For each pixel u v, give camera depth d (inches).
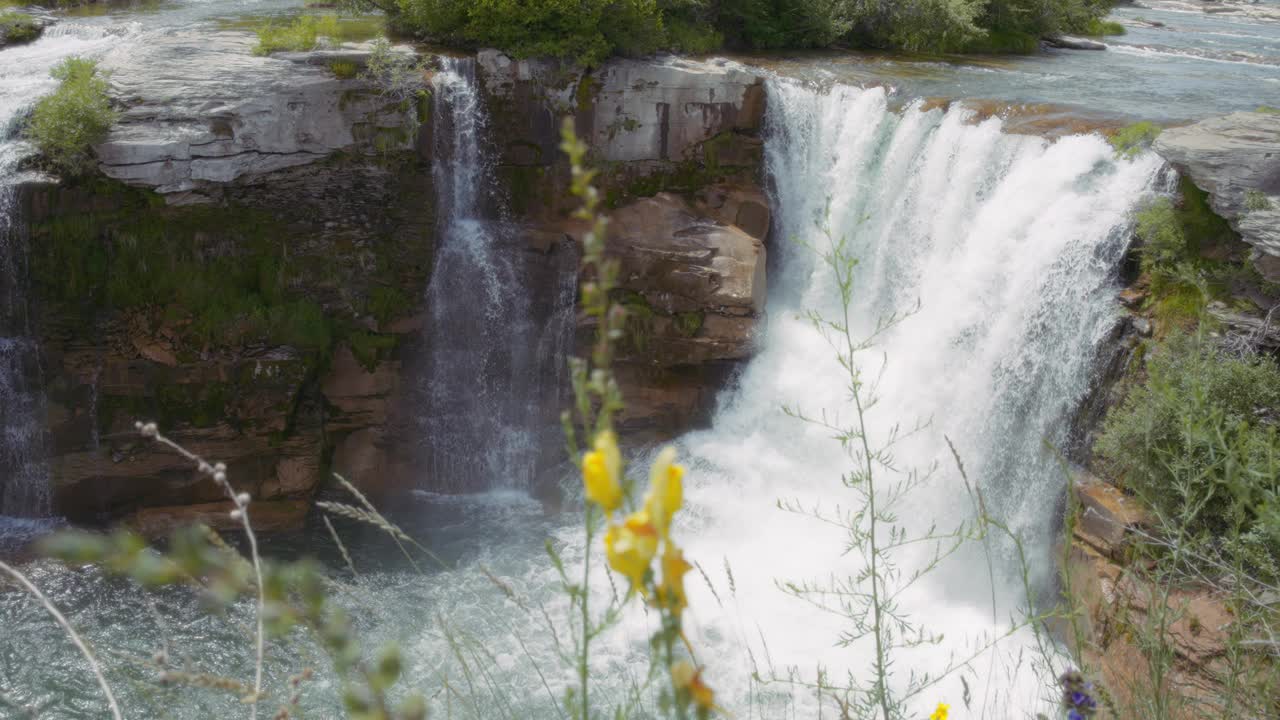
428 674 363.6
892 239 617.9
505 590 121.3
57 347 538.3
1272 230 423.8
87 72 550.0
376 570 503.2
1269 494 150.4
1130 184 506.0
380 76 567.5
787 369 595.8
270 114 548.4
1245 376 375.6
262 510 555.5
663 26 689.0
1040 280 505.7
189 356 546.6
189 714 350.3
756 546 522.3
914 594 463.8
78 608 444.1
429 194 594.6
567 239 613.6
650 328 599.5
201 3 912.3
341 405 587.5
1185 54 1034.7
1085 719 104.6
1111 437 408.8
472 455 612.4
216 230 556.4
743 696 374.3
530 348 614.2
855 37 921.5
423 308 600.1
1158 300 461.4
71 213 532.7
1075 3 1076.5
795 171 658.8
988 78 758.5
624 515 80.1
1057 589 438.6
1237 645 157.9
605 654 386.0
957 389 526.3
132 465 547.5
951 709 353.7
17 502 545.6
